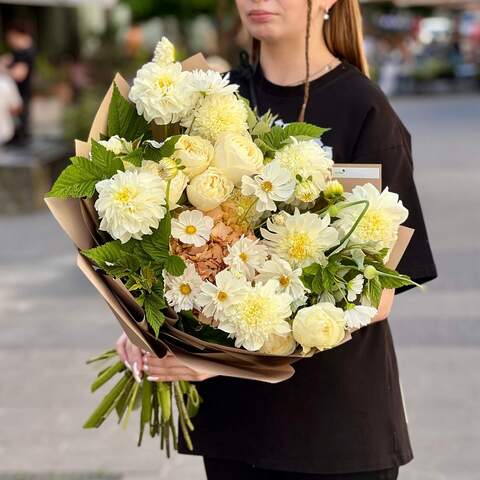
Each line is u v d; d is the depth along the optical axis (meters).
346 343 2.49
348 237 2.20
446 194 12.30
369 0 30.62
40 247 9.86
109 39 20.06
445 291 7.62
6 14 32.59
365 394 2.51
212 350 2.27
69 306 7.55
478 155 16.09
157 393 2.70
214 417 2.57
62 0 19.95
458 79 34.00
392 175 2.49
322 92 2.57
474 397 5.48
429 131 20.16
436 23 47.75
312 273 2.20
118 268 2.20
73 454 4.91
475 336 6.50
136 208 2.10
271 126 2.47
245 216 2.25
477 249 9.06
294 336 2.19
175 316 2.24
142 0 21.14
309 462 2.49
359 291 2.20
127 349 2.63
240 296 2.13
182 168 2.21
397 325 6.78
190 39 24.08
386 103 2.55
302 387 2.49
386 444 2.53
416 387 5.64
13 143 14.25
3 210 11.91
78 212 2.29
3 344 6.64
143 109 2.31
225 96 2.29
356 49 2.71
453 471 4.64
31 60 14.52
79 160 2.20
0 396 5.71
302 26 2.60
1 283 8.38
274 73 2.68
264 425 2.51
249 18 2.61
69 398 5.67
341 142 2.53
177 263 2.15
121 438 5.11
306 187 2.21
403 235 2.36
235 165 2.20
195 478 4.62
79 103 15.28
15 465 4.80
